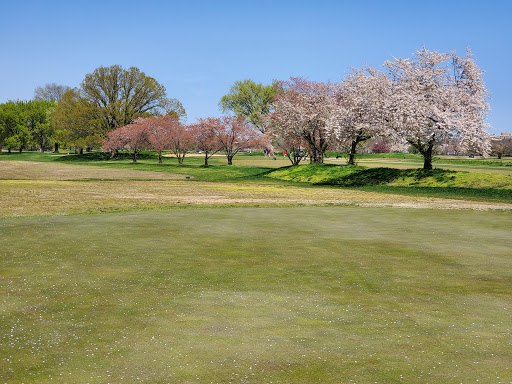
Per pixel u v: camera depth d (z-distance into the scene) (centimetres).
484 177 3334
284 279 751
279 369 421
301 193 2902
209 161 8200
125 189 3030
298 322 549
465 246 1050
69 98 9400
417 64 4094
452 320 559
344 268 831
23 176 4516
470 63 3881
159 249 989
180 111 9356
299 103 5553
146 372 414
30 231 1223
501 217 1609
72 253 940
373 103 4150
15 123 12025
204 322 547
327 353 458
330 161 7931
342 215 1652
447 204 2145
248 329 524
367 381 396
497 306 614
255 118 9825
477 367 425
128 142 8462
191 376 407
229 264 855
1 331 515
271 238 1142
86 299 636
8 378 401
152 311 586
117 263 854
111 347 472
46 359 442
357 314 580
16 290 674
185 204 2053
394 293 676
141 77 9125
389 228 1330
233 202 2175
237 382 396
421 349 468
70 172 5294
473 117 3806
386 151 12200
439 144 3841
